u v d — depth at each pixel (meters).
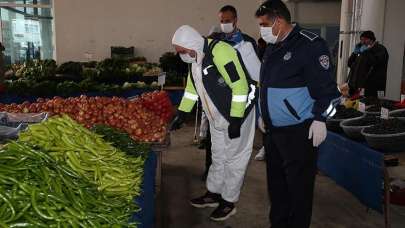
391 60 6.51
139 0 10.27
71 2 10.09
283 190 2.73
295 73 2.39
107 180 1.89
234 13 3.51
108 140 2.44
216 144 3.21
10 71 7.79
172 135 6.43
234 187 3.23
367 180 3.33
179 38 2.88
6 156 1.56
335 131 3.92
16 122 2.76
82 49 10.30
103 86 6.37
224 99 2.97
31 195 1.42
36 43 10.52
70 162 1.87
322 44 2.34
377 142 3.03
